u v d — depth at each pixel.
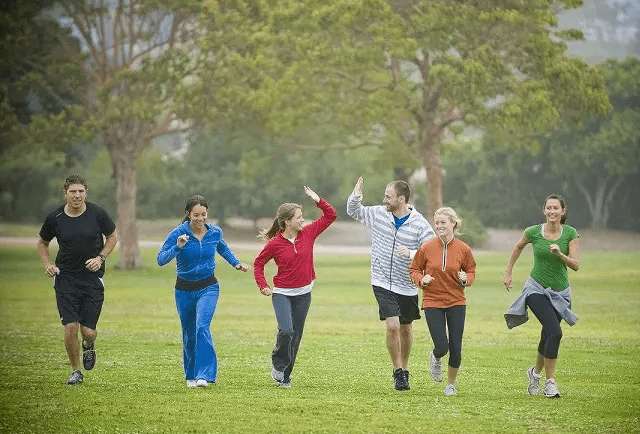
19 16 90.19
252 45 85.38
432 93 86.12
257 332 38.03
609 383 24.19
